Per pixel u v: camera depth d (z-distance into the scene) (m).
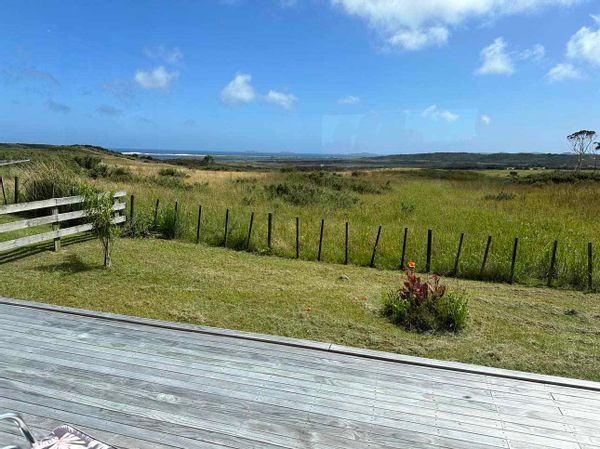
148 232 9.27
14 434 2.32
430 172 37.56
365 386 2.94
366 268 7.43
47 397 2.69
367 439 2.39
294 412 2.62
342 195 16.05
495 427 2.53
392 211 13.28
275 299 5.39
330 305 5.25
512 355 3.93
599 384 3.02
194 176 25.70
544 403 2.79
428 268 7.26
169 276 6.23
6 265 6.44
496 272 6.96
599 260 7.20
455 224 11.01
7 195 11.68
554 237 9.05
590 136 39.72
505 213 13.26
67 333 3.63
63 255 7.21
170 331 3.73
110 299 5.11
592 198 16.44
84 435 1.89
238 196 15.14
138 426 2.44
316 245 8.50
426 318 4.56
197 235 8.93
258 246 8.38
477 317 5.04
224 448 2.28
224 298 5.35
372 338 4.24
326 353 3.42
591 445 2.39
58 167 12.89
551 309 5.41
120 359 3.21
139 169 30.28
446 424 2.54
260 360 3.27
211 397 2.75
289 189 16.45
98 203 6.35
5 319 3.88
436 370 3.20
